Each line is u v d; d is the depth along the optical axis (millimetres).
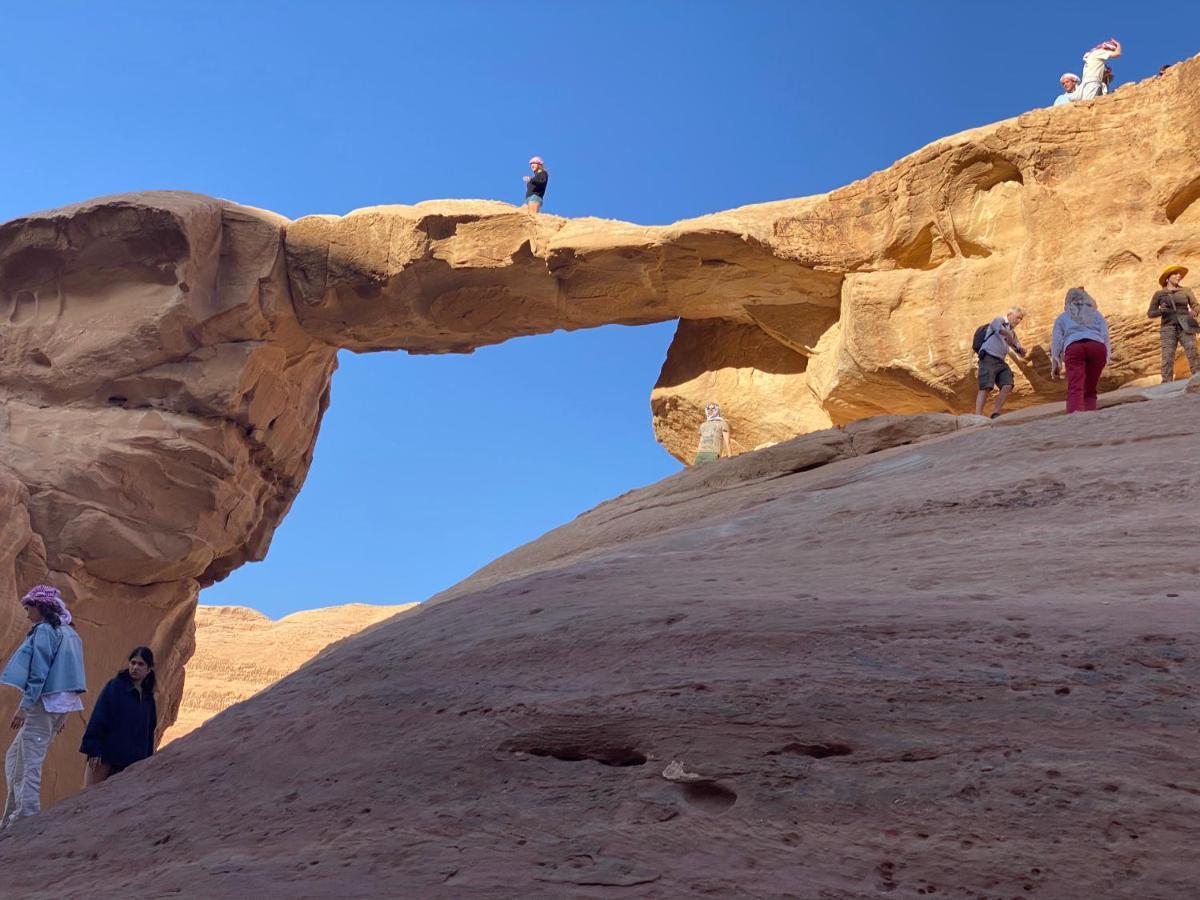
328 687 4227
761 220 18469
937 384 16109
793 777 2666
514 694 3500
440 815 2855
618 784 2838
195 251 19906
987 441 6988
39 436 19812
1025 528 4754
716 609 3768
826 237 17734
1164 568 3736
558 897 2365
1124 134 15148
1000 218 16141
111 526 19438
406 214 20188
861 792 2551
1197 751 2412
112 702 6375
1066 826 2283
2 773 17047
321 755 3525
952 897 2188
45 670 6664
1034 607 3336
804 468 9938
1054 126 15578
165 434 19781
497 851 2627
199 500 20406
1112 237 14781
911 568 4305
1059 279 15031
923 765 2584
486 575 10281
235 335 20641
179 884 2818
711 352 20562
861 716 2828
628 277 19516
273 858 2861
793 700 2967
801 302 18984
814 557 4949
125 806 3666
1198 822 2213
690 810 2662
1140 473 5211
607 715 3152
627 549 6953
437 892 2469
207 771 3752
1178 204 14641
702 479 10547
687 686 3186
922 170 16750
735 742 2859
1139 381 14344
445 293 20547
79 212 20109
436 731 3396
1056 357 8922
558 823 2719
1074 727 2580
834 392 17453
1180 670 2717
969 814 2391
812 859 2383
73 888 3098
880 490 6340
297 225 20750
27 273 21062
